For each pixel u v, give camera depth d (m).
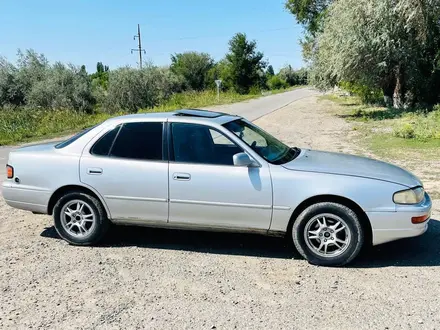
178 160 4.90
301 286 4.17
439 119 16.47
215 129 4.93
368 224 4.57
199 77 63.91
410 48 21.30
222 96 45.84
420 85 22.94
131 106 33.41
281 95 52.16
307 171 4.64
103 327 3.47
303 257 4.76
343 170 4.68
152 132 5.07
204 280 4.31
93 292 4.07
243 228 4.80
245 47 59.25
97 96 34.19
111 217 5.14
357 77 22.84
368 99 29.75
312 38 31.86
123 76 33.22
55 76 32.56
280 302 3.86
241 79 60.06
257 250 5.11
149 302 3.88
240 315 3.64
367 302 3.84
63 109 29.34
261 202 4.66
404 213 4.45
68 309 3.76
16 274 4.47
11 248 5.20
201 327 3.46
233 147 4.86
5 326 3.50
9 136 17.83
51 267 4.64
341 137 15.62
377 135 15.44
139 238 5.53
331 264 4.59
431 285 4.14
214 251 5.09
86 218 5.21
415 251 5.00
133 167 4.96
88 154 5.14
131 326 3.49
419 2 18.95
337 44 21.80
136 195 4.97
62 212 5.25
